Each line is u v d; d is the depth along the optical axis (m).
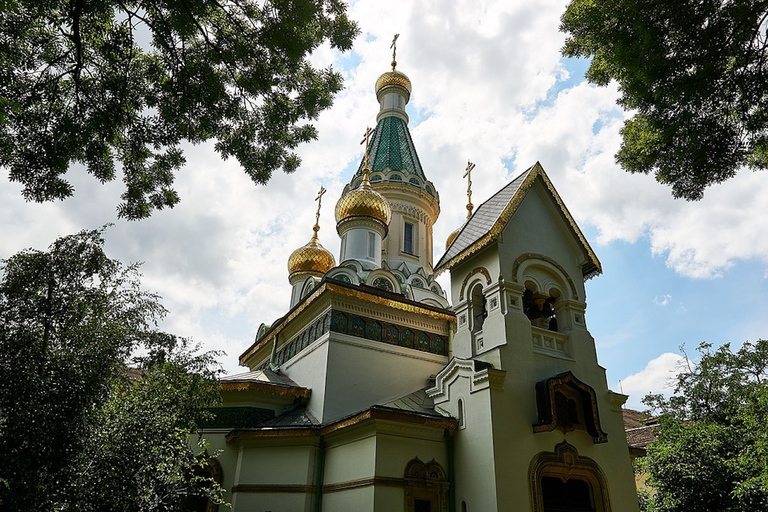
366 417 14.16
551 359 16.16
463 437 15.02
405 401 16.91
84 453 9.28
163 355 11.30
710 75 9.89
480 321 17.47
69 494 8.74
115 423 10.21
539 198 18.95
